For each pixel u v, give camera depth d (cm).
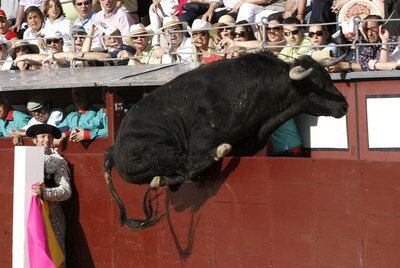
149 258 1742
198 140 1559
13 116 2064
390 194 1370
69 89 1988
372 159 1711
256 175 1580
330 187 1468
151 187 1606
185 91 1581
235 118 1552
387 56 1741
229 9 2248
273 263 1562
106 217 1797
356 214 1427
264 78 1549
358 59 1734
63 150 1923
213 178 1636
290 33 1859
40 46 2259
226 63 1585
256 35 2102
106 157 1688
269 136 1612
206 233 1652
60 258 1764
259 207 1579
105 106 1931
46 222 1741
